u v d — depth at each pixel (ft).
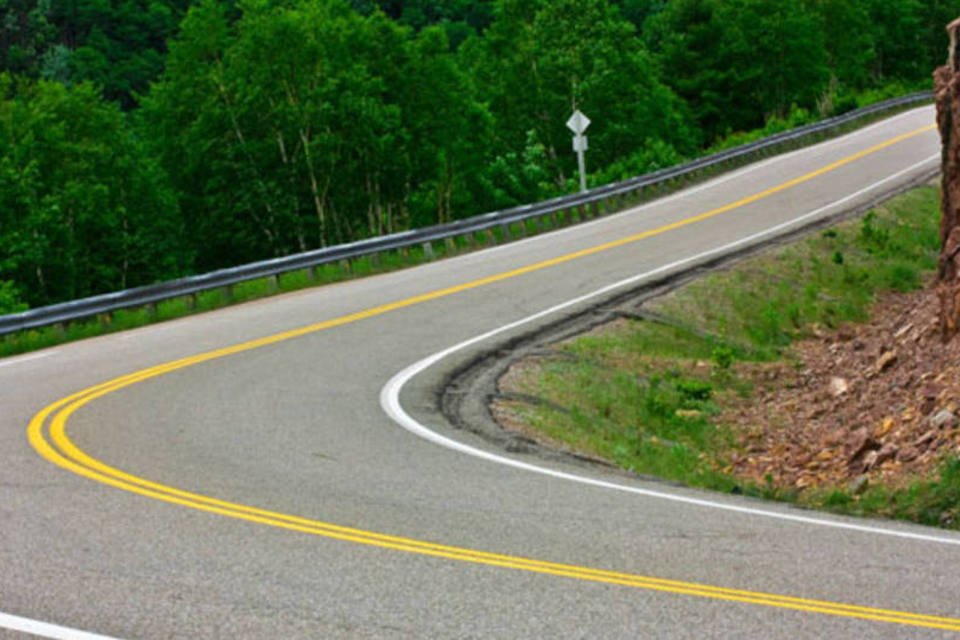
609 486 31.99
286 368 53.57
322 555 23.76
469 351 57.93
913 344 62.13
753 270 85.10
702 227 107.76
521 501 29.40
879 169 141.79
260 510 27.86
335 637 18.79
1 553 23.93
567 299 74.33
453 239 109.70
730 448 53.52
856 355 67.92
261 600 20.74
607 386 56.24
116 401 45.44
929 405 48.34
